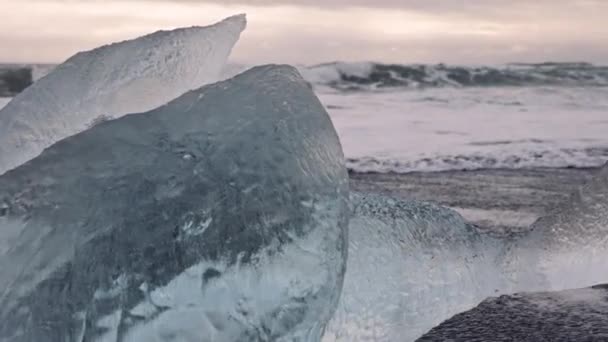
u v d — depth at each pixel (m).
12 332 2.51
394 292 3.15
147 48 3.42
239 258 2.57
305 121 2.82
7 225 2.63
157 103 3.35
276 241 2.61
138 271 2.53
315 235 2.65
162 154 2.70
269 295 2.59
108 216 2.59
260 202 2.63
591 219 3.43
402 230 3.27
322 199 2.70
